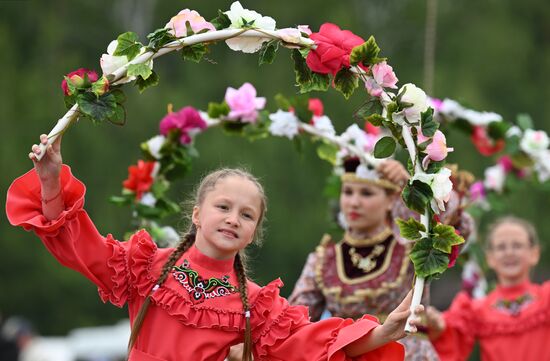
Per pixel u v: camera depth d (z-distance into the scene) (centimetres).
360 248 1503
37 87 4462
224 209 1150
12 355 2645
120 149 4325
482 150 1739
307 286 1519
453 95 4528
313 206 4262
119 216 4125
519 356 1761
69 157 4225
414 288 1080
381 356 1130
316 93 4166
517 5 5253
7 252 4341
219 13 1133
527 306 1775
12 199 1102
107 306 4481
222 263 1163
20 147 4347
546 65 5044
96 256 1135
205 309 1145
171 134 1503
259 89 4409
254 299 1166
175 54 4638
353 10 4950
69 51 4719
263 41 1134
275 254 4250
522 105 4869
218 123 1528
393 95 1130
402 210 1485
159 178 1526
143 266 1158
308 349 1144
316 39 1134
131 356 1145
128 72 1094
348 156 1520
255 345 1164
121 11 4872
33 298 4400
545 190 1803
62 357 2838
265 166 4216
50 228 1089
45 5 4759
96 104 1089
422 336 1501
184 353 1134
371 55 1126
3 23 4653
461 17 5016
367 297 1471
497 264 1806
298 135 1527
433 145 1105
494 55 4878
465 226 1447
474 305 1800
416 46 4934
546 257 4406
